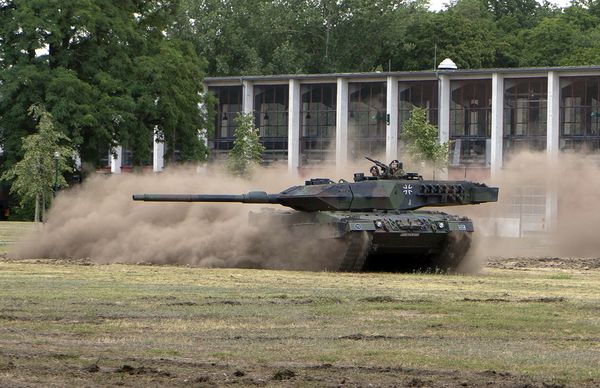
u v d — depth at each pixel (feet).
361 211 210.38
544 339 115.96
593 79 451.94
